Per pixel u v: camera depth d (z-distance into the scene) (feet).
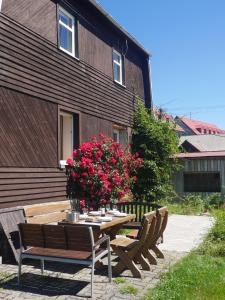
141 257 24.02
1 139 29.14
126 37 54.54
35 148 33.19
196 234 36.96
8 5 31.14
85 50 44.21
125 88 55.67
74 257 19.93
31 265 24.93
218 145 106.22
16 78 31.40
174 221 46.24
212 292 19.39
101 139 46.80
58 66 38.06
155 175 56.59
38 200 32.96
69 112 40.34
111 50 51.49
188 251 29.19
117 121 52.29
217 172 66.23
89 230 19.67
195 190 67.87
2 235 25.86
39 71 34.73
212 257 27.12
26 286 20.65
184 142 96.94
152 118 59.00
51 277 22.30
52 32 37.47
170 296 18.75
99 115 46.73
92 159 39.93
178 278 21.48
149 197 56.95
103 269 24.18
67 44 41.70
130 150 56.34
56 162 36.29
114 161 41.29
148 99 64.39
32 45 34.04
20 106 31.83
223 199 64.03
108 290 20.08
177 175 68.74
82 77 42.98
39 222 27.30
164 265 25.05
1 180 28.48
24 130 31.99
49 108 36.01
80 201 36.04
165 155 59.16
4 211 25.32
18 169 30.55
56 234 20.39
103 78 48.55
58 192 36.14
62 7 39.86
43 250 21.33
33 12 34.50
